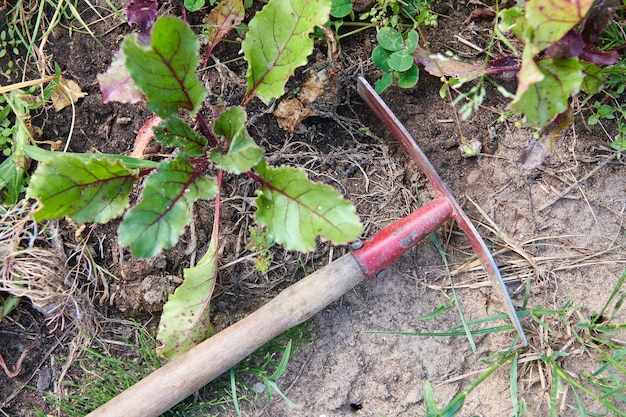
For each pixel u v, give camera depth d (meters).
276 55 0.53
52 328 0.56
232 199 0.56
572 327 0.55
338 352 0.56
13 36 0.58
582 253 0.56
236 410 0.55
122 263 0.56
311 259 0.56
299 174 0.50
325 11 0.51
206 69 0.57
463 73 0.54
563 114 0.52
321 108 0.57
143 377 0.56
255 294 0.57
